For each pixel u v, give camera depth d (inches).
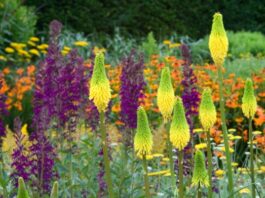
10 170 239.3
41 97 240.1
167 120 150.3
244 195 223.1
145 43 615.8
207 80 426.0
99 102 129.6
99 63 128.9
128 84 238.5
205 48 645.3
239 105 389.4
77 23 679.7
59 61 247.9
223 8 763.4
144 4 719.1
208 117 150.2
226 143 161.5
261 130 364.8
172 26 729.0
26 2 676.1
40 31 668.1
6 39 533.3
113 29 701.3
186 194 195.9
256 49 650.2
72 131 235.5
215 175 218.4
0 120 228.7
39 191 203.0
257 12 765.9
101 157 226.8
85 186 224.2
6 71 458.6
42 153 201.5
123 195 219.0
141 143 132.3
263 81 423.8
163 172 226.4
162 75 147.5
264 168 236.7
